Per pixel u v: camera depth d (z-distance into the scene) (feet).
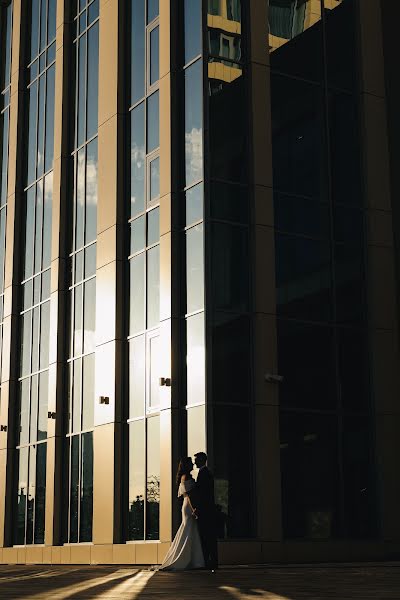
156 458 71.87
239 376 68.44
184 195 72.74
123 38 84.94
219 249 69.77
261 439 67.46
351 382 74.28
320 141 77.41
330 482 70.85
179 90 75.31
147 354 75.05
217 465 65.62
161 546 68.03
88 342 85.25
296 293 72.69
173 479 67.41
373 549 71.00
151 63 80.18
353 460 72.64
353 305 76.13
